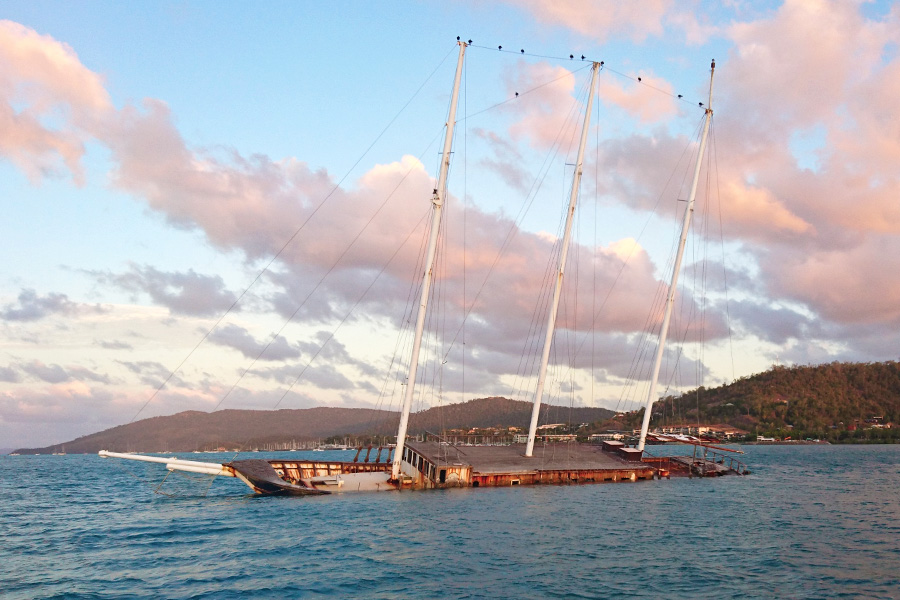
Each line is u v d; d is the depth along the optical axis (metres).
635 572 29.98
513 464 63.12
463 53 60.22
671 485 65.62
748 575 29.62
